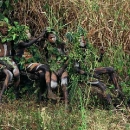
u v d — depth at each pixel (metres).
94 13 22.27
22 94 19.67
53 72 18.72
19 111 17.72
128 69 21.34
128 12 22.69
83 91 19.25
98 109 18.55
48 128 16.42
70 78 19.09
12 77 18.31
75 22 22.17
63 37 21.98
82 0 22.48
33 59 19.47
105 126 17.00
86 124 16.88
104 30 22.00
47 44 19.20
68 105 18.42
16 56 19.00
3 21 19.19
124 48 22.00
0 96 17.86
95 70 19.41
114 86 19.58
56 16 22.38
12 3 22.08
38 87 19.23
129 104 19.59
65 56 19.02
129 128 16.95
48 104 18.52
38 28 22.12
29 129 16.52
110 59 21.41
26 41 19.09
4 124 16.64
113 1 22.81
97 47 21.80
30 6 22.16
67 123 16.84
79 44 19.14
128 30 22.17
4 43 18.81
